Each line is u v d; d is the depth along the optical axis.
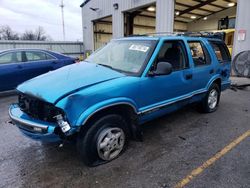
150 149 3.16
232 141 3.40
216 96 4.84
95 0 15.93
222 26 17.67
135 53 3.29
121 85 2.70
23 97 2.83
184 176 2.54
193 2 15.77
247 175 2.53
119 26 13.66
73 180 2.49
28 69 6.61
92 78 2.74
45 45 18.78
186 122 4.20
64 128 2.31
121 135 2.90
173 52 3.58
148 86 3.02
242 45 8.77
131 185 2.39
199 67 4.04
